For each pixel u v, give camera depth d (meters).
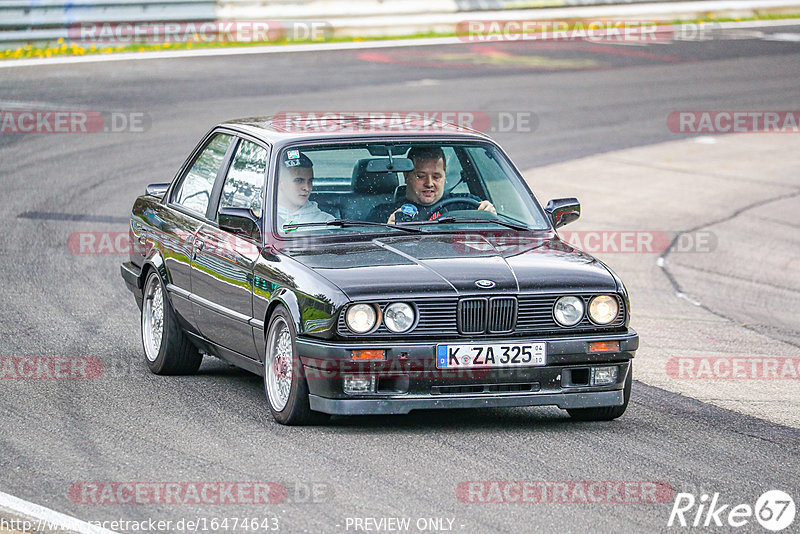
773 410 25.19
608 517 17.69
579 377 22.42
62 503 18.14
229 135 27.20
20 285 36.28
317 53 92.81
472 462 20.31
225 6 95.06
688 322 35.19
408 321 21.56
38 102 69.12
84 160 56.62
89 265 39.31
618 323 22.58
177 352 26.95
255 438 21.69
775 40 109.31
